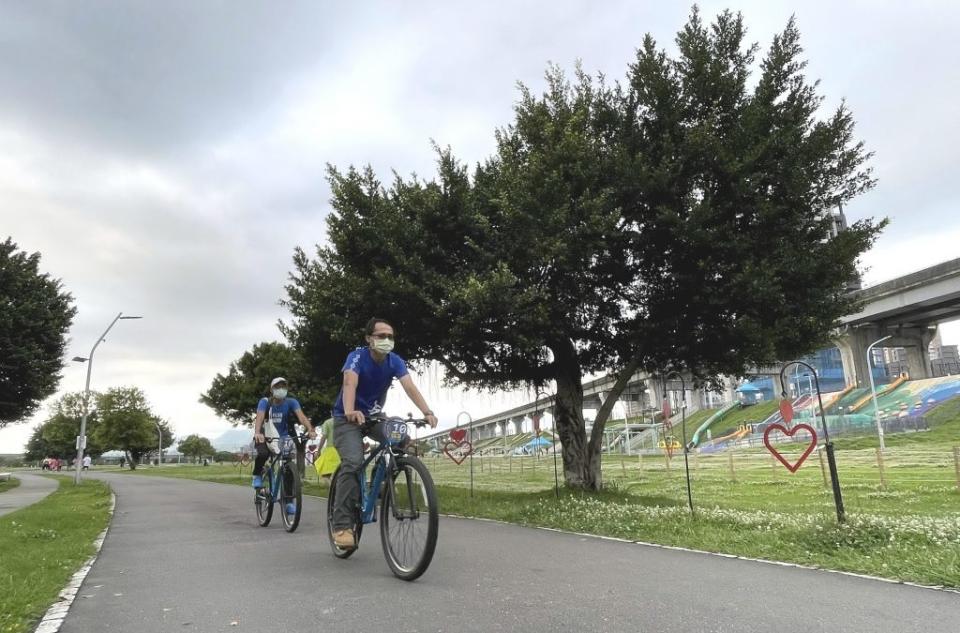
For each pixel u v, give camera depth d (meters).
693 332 12.28
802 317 11.33
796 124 11.64
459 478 29.84
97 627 3.95
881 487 17.53
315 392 24.17
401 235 11.85
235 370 33.53
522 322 11.14
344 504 5.56
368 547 6.54
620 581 4.93
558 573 5.25
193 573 5.55
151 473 48.53
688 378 15.17
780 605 4.20
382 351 5.43
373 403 5.66
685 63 12.21
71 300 32.59
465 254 12.16
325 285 13.01
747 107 11.51
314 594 4.56
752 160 10.79
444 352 13.19
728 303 11.14
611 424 109.12
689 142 11.11
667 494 17.00
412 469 5.00
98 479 34.91
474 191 12.41
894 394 72.31
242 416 33.16
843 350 83.00
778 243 11.18
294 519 8.08
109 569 5.91
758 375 13.51
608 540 7.29
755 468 30.73
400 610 4.09
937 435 51.34
